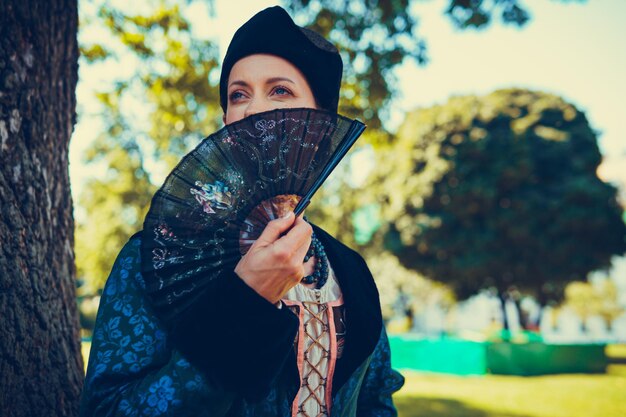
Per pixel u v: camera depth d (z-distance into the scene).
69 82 2.03
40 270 1.67
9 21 1.65
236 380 1.01
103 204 20.11
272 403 1.20
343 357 1.37
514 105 21.55
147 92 6.62
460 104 21.58
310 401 1.27
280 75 1.41
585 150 20.91
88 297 26.56
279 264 1.03
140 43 6.15
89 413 1.09
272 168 1.16
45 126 1.80
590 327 43.12
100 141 17.17
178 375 1.02
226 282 1.04
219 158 1.14
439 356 15.62
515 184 20.62
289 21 1.46
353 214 22.83
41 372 1.61
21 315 1.56
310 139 1.18
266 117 1.17
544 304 24.00
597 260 20.59
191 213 1.12
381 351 1.69
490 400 10.08
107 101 6.43
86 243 20.30
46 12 1.83
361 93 6.22
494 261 20.80
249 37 1.42
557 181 20.61
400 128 22.58
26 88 1.69
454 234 21.09
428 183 21.00
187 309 1.11
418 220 21.27
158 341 1.13
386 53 5.93
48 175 1.80
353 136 1.19
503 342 15.02
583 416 8.48
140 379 1.09
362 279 1.62
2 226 1.55
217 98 6.53
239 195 1.15
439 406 9.37
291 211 1.16
